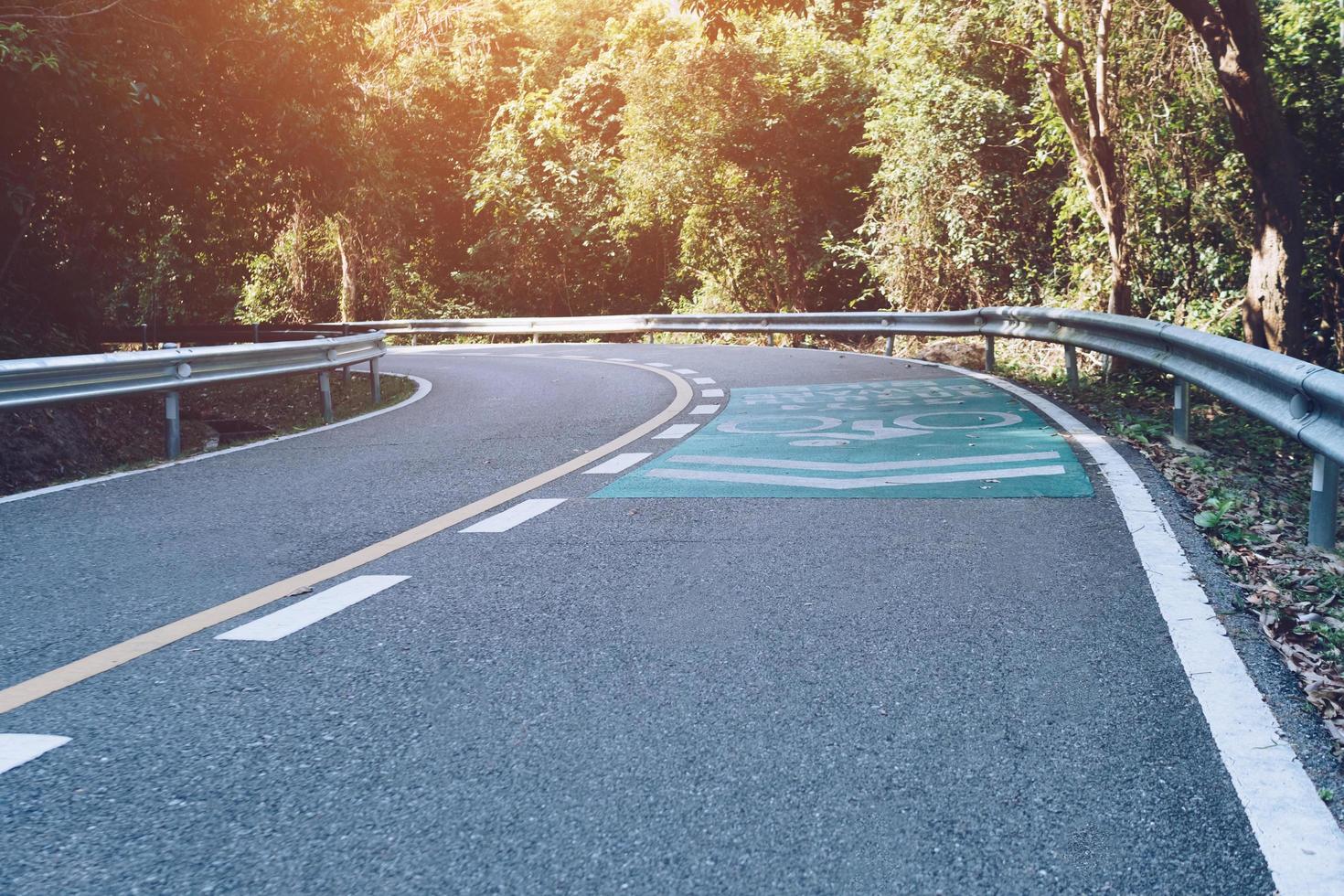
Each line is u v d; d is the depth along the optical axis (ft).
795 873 8.41
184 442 52.34
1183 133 57.26
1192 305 58.80
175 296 121.39
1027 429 30.14
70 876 8.54
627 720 11.36
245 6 63.26
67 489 27.43
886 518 20.03
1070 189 63.93
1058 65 54.95
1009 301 77.51
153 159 58.13
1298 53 53.57
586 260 128.47
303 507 23.72
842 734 10.85
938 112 75.51
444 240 135.74
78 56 51.13
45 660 13.76
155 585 17.38
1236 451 31.83
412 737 11.08
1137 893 8.04
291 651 13.80
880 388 43.06
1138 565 16.40
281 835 9.16
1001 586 15.57
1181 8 43.78
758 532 19.35
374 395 50.26
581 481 25.22
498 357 79.97
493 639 14.01
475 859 8.72
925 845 8.77
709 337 102.89
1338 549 18.31
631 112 106.32
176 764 10.57
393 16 126.21
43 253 65.72
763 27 101.76
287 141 68.44
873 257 89.86
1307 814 9.07
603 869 8.54
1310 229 55.26
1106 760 10.14
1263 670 12.21
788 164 102.42
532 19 145.79
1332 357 55.52
